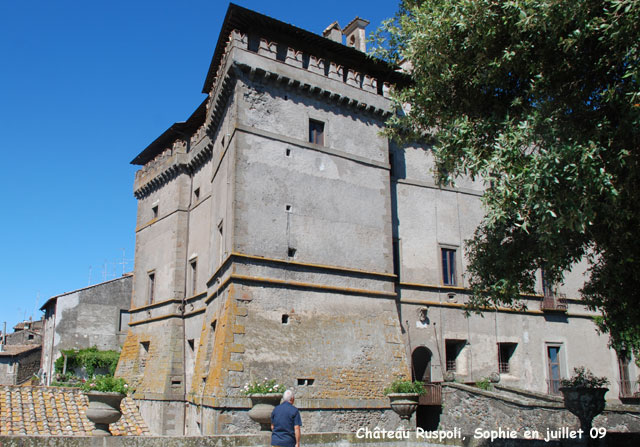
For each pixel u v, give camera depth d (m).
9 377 48.03
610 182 10.91
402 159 27.92
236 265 20.81
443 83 14.70
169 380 27.84
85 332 42.12
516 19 12.55
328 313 22.38
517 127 12.76
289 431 10.94
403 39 16.59
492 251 15.23
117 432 20.56
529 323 29.08
